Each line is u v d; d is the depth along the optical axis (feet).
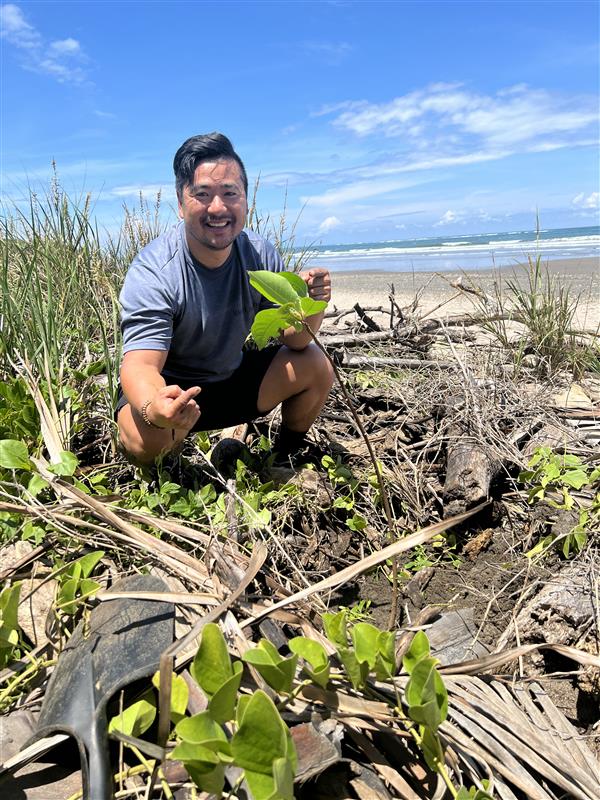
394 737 4.99
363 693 5.10
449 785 4.36
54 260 12.67
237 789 4.28
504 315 15.70
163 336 7.88
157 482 8.62
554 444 10.03
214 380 9.12
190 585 6.19
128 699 4.85
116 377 10.34
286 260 15.42
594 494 8.98
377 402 11.53
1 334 10.12
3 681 5.30
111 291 11.48
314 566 8.20
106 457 9.41
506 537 8.80
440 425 10.30
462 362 11.69
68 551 6.72
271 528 8.17
